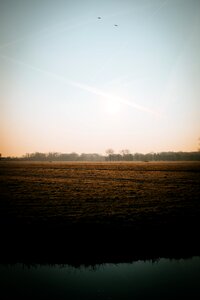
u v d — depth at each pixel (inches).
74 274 450.6
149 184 1542.8
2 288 399.9
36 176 2021.4
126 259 513.0
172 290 388.2
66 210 857.5
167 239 608.1
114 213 814.5
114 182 1653.5
